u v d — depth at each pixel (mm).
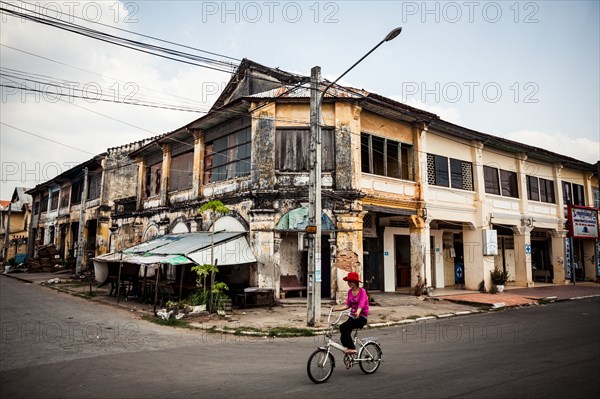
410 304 16250
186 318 12562
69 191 34469
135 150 25781
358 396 5777
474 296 18328
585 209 27297
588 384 6348
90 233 30391
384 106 16625
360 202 15891
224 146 18453
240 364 7633
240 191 16891
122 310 14641
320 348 6594
